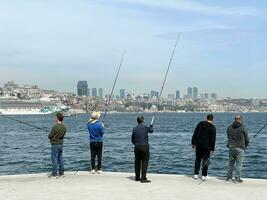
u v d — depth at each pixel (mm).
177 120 153625
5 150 42531
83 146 46562
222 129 84125
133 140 13344
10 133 80750
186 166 29438
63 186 12719
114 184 12984
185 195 11586
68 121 148625
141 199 11133
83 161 32312
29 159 34094
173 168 28500
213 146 13453
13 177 14141
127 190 12156
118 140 56000
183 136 65562
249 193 11867
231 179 13594
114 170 27594
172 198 11234
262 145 47375
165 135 68375
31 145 49312
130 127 97062
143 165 13242
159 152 39594
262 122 123562
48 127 105625
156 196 11461
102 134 14703
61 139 14141
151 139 59000
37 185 12875
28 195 11586
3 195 11609
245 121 133625
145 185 12844
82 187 12570
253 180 13703
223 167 27938
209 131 13398
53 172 14047
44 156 36438
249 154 36875
